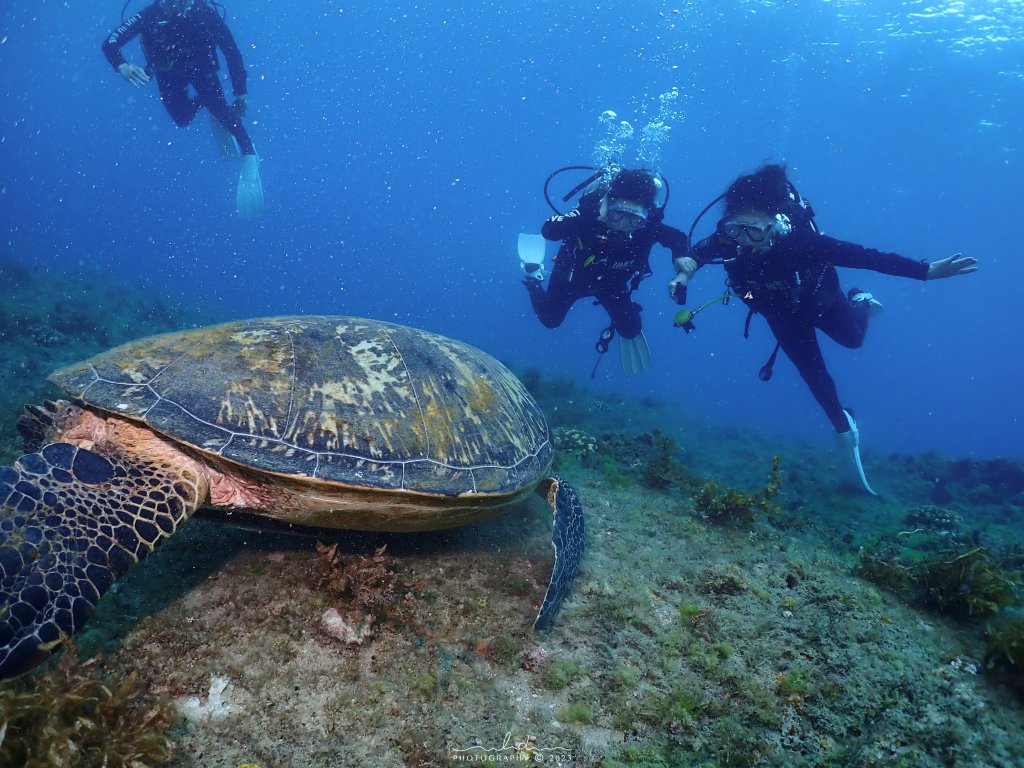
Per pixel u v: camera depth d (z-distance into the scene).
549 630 1.33
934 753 1.02
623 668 1.22
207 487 1.19
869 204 22.36
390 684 1.10
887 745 1.03
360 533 1.48
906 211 22.42
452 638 1.25
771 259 2.65
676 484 2.46
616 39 14.81
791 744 1.05
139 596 1.23
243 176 5.20
